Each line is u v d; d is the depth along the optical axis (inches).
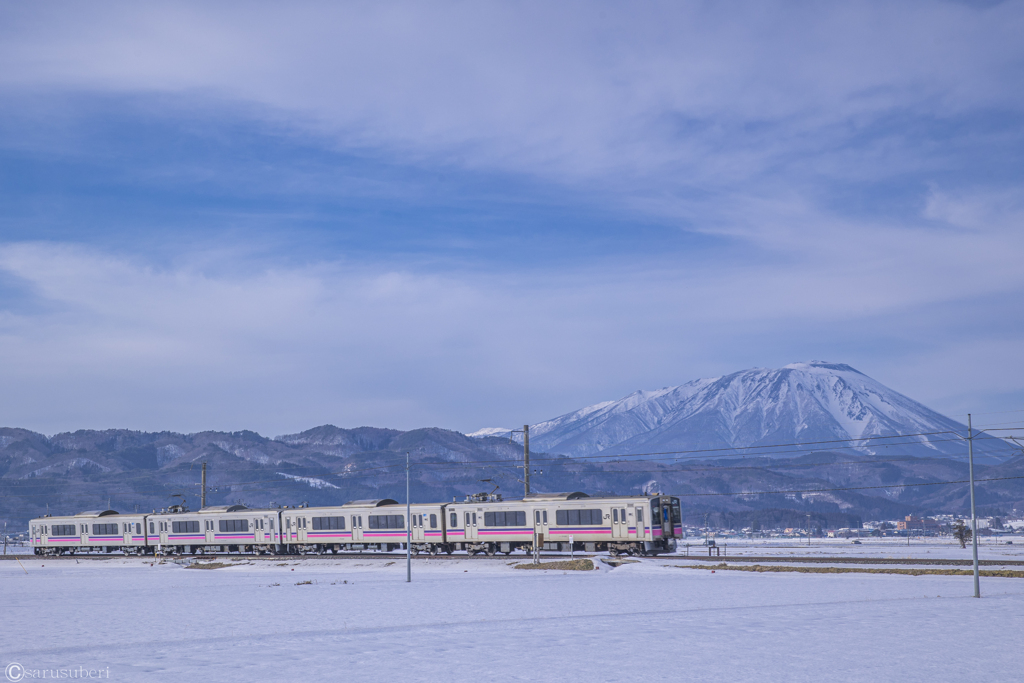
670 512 2977.4
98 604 2122.3
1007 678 941.2
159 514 4188.0
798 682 932.6
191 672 1056.2
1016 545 5526.6
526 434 3408.0
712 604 1755.7
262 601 2070.6
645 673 1000.9
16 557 4771.2
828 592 1964.8
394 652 1183.6
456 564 3090.6
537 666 1055.6
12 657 1221.7
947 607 1581.0
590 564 2864.2
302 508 3732.8
